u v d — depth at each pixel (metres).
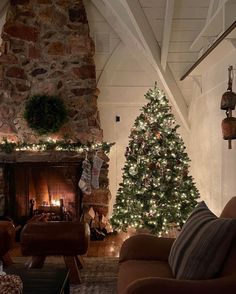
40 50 4.82
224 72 3.72
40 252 3.03
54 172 4.76
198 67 4.16
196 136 4.95
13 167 4.71
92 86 4.86
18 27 4.77
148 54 4.52
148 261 2.38
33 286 2.02
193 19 3.87
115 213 4.22
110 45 5.05
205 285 1.71
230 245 1.88
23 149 4.64
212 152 4.21
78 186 4.70
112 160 5.25
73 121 4.84
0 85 4.73
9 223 3.22
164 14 3.90
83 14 4.81
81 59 4.84
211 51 3.29
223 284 1.71
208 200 4.41
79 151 4.68
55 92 4.82
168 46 4.07
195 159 5.04
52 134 4.79
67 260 3.12
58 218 4.66
